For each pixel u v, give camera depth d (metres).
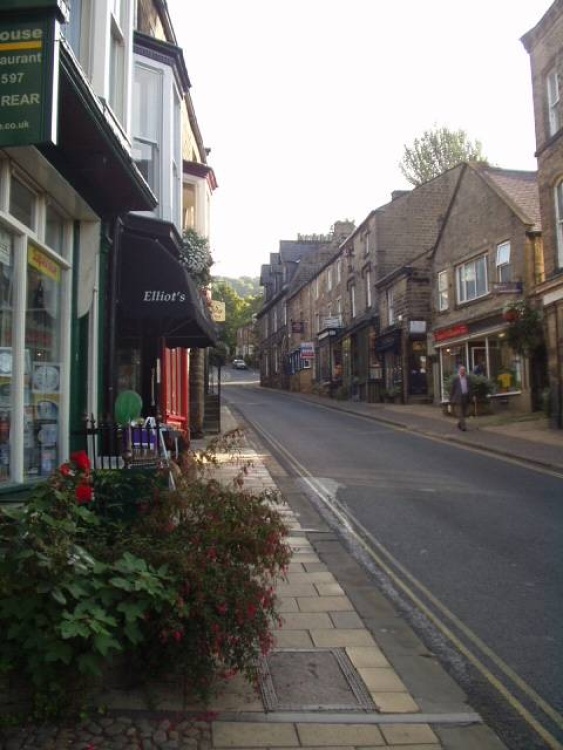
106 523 4.70
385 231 34.97
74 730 3.41
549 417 18.31
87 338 7.68
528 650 4.82
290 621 5.23
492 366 24.97
